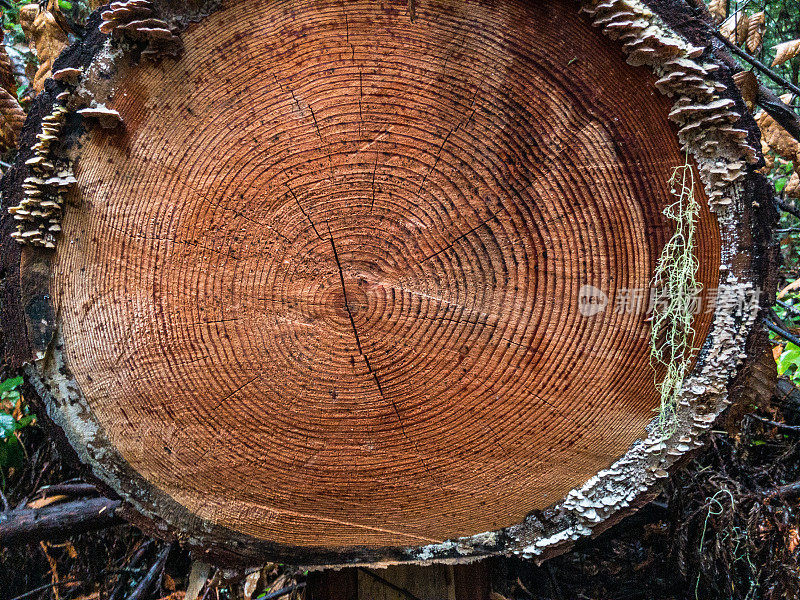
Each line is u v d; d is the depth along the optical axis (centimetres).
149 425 62
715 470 80
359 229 60
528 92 57
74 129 58
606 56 56
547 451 63
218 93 57
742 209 57
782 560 70
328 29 56
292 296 60
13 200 58
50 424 61
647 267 59
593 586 85
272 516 65
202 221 59
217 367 61
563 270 59
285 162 58
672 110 56
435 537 66
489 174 58
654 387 61
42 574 92
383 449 63
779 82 79
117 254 59
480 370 61
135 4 54
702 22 55
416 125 57
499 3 55
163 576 86
